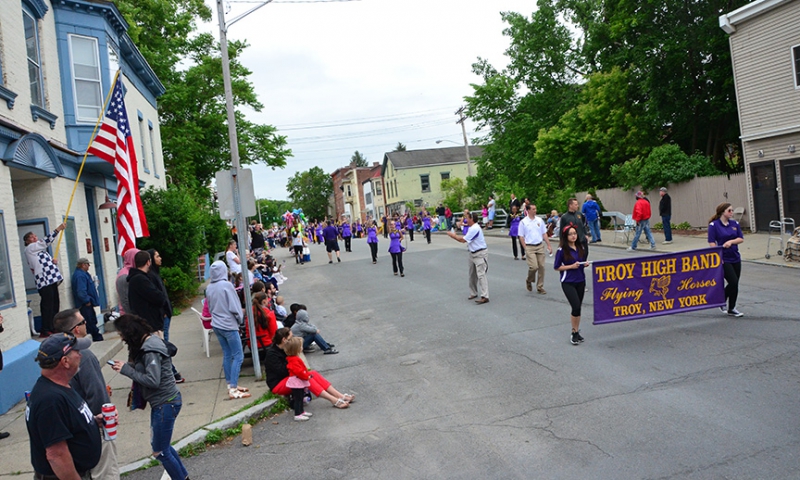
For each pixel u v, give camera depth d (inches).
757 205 801.6
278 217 3676.2
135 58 692.7
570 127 1188.5
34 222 438.9
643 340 345.7
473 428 245.3
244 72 1274.6
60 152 466.9
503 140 1487.5
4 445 258.5
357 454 233.6
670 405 246.8
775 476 184.1
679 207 911.0
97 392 178.9
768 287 462.3
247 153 1302.9
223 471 229.9
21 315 359.9
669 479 188.2
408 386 310.0
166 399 205.2
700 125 1071.6
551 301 479.8
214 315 314.8
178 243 645.9
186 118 1206.3
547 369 310.3
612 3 1061.1
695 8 969.5
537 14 1384.1
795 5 724.7
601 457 207.3
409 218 1306.6
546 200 1216.8
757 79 784.9
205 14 1251.2
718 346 320.2
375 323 474.0
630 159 1068.5
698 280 378.0
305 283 768.9
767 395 247.4
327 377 343.3
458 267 755.4
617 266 363.9
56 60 497.0
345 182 3435.0
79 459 149.7
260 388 325.1
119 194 464.1
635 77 1086.4
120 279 340.2
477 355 350.0
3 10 390.0
